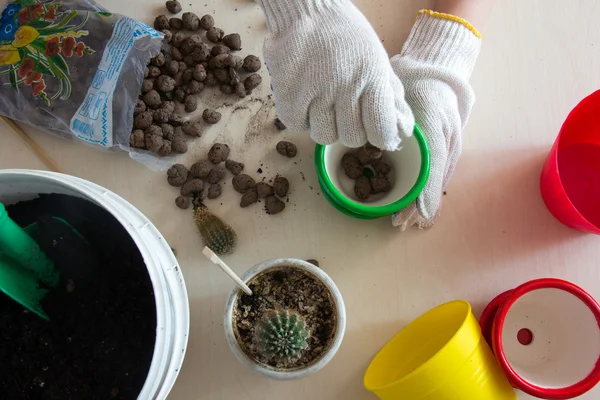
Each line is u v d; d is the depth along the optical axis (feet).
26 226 1.99
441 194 2.24
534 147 2.29
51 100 2.27
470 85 2.34
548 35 2.37
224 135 2.31
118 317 1.94
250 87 2.31
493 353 2.04
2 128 2.32
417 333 2.12
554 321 2.14
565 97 2.33
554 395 1.95
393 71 2.09
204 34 2.37
